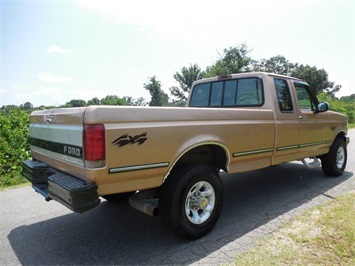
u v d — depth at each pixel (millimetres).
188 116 3252
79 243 3428
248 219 3965
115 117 2676
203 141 3354
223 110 3666
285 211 4203
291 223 3713
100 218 4191
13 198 5281
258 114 4188
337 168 6160
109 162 2637
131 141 2762
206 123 3422
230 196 5062
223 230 3633
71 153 2885
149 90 44531
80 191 2553
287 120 4719
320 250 2986
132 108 2791
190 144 3234
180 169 3301
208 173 3469
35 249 3303
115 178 2730
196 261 2932
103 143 2588
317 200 4613
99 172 2600
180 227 3211
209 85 5527
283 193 5113
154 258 3031
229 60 43531
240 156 3898
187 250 3170
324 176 6281
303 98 5383
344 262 2760
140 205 3248
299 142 5023
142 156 2854
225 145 3641
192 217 3387
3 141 7898
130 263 2947
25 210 4609
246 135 3947
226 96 5184
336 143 6133
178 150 3139
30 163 3809
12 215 4398
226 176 6539
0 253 3223
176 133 3113
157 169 2977
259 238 3357
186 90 52094
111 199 4625
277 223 3768
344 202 4387
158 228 3803
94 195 2633
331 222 3643
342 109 25391
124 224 3961
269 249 3068
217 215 3598
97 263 2971
